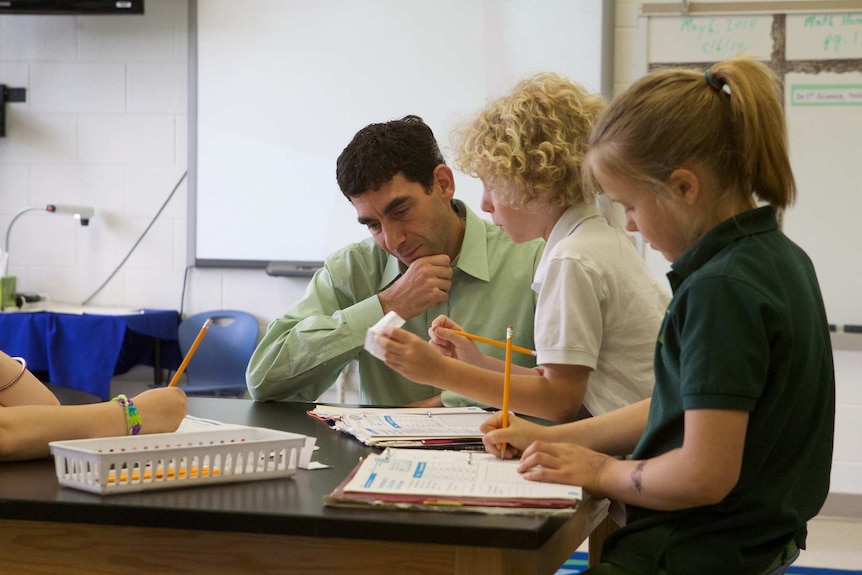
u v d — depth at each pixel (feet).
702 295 3.27
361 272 6.59
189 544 3.37
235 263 12.67
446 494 3.21
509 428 3.89
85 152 13.06
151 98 12.88
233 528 3.13
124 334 11.60
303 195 12.50
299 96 12.44
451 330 4.93
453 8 12.01
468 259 6.26
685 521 3.41
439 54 12.08
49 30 13.04
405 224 5.90
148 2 12.82
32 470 3.70
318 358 5.96
